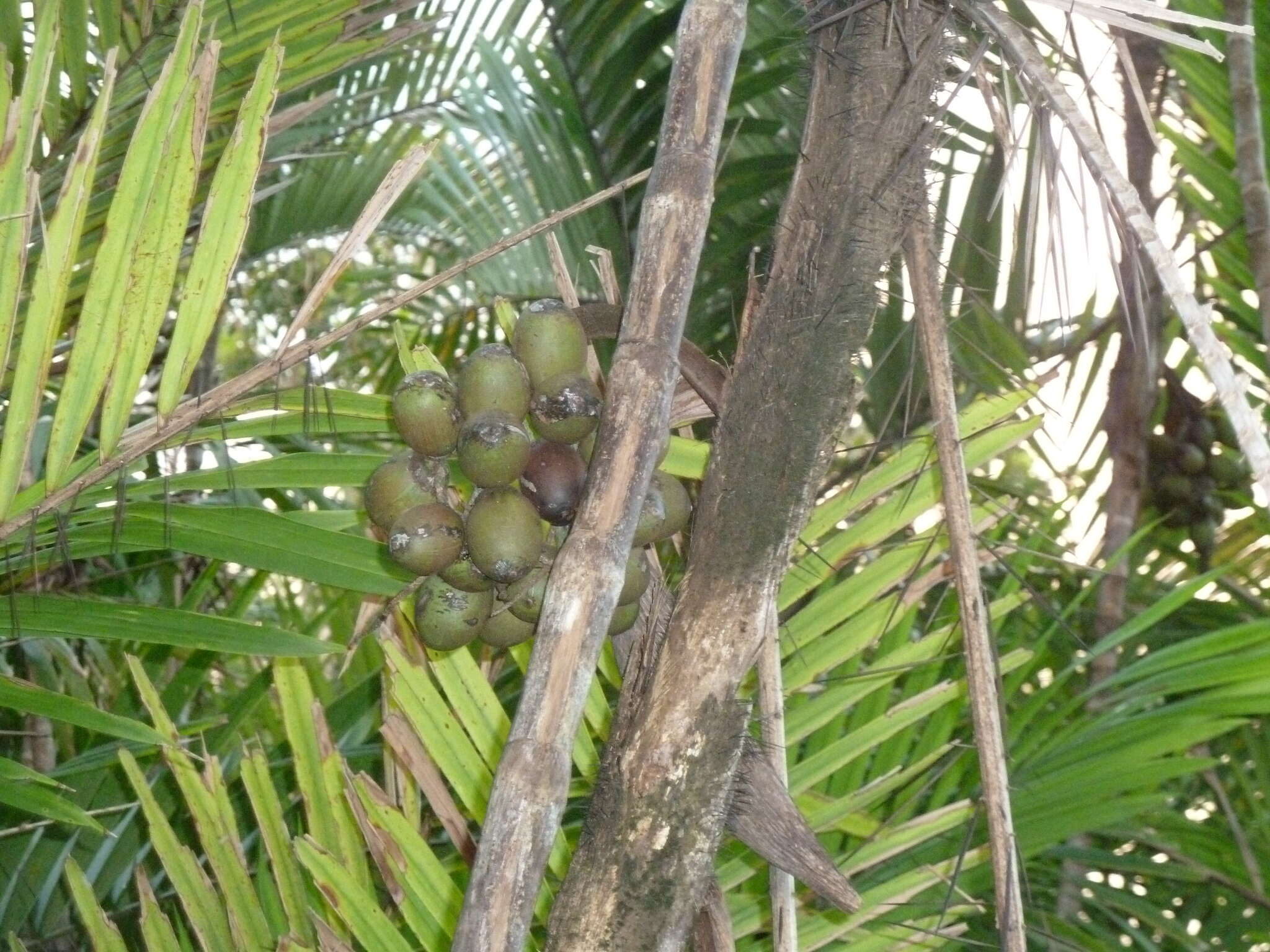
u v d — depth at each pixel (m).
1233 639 1.40
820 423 1.10
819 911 1.28
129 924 1.48
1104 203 1.06
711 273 1.77
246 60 1.38
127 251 1.11
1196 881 1.54
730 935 1.13
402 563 1.10
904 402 1.76
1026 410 1.68
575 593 1.00
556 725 0.99
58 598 1.15
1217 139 1.53
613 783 1.09
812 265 1.11
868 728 1.30
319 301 1.12
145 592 1.89
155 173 1.11
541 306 1.13
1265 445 0.98
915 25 1.12
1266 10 1.50
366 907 1.20
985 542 1.18
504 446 1.08
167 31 1.37
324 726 1.29
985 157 1.70
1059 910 1.52
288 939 1.19
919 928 1.28
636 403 1.03
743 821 1.10
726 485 1.10
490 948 0.97
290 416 1.21
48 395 1.69
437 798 1.24
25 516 1.14
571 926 1.08
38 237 1.35
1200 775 1.73
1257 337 1.70
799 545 1.30
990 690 1.11
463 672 1.24
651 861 1.08
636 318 1.04
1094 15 1.08
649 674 1.11
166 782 1.51
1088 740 1.39
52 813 1.10
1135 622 1.43
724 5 1.06
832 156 1.12
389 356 2.70
